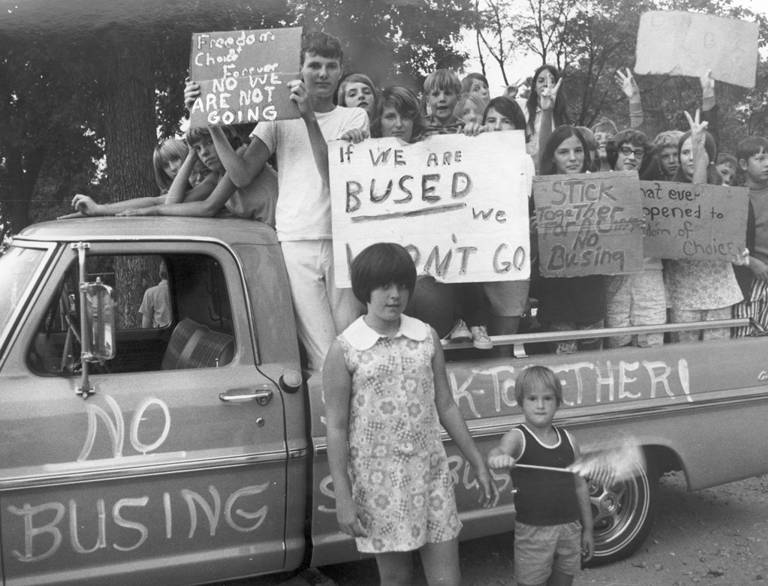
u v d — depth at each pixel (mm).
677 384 4367
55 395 3223
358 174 3756
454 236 3863
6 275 3404
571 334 4121
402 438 2891
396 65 11023
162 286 4492
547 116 5230
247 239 3682
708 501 5551
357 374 2896
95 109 12258
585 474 3670
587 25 10547
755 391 4555
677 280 4770
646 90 8383
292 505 3572
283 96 3641
